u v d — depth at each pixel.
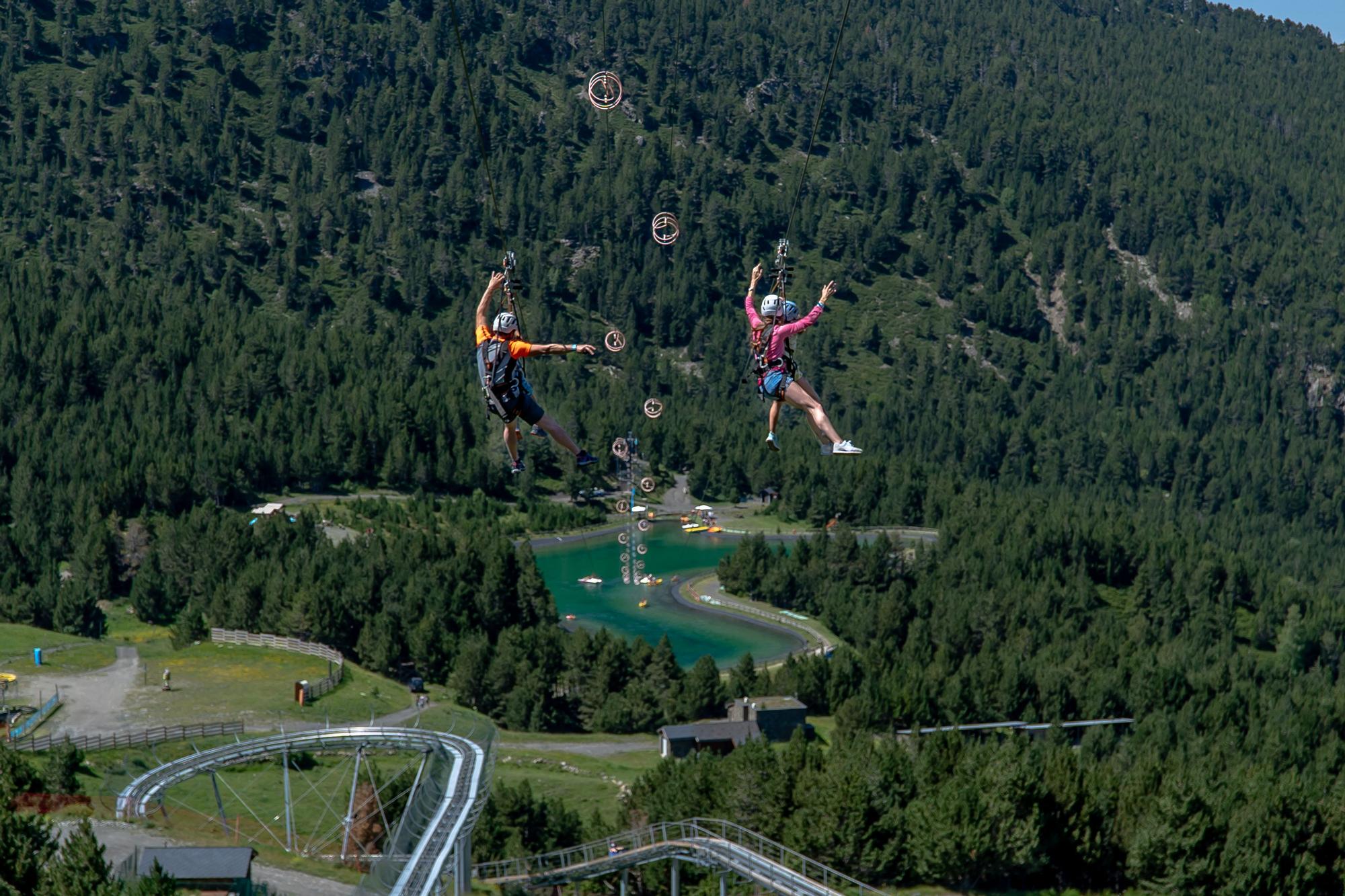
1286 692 168.75
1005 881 80.19
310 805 85.12
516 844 79.44
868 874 78.06
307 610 149.00
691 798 83.38
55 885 51.84
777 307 27.86
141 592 166.00
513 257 26.80
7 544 182.38
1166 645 193.25
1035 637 179.88
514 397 26.41
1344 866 82.19
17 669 128.38
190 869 62.75
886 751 85.62
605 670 136.88
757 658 169.75
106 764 89.50
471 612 163.62
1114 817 84.56
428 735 78.06
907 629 179.00
